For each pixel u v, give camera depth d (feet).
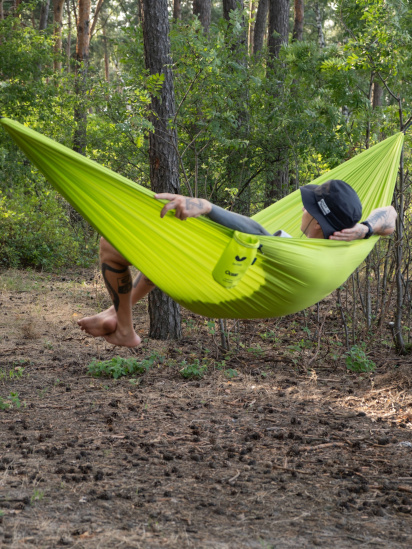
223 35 28.84
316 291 9.37
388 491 12.23
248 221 8.57
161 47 25.07
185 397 19.02
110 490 11.96
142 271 8.70
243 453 14.25
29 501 11.21
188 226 8.09
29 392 19.33
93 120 38.34
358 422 16.71
